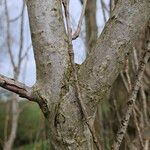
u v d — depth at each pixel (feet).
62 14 2.94
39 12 2.86
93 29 8.93
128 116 3.00
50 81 2.82
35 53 2.89
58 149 2.81
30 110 10.85
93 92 2.76
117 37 2.75
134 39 2.79
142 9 2.75
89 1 9.17
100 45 2.77
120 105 7.85
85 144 2.79
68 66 2.82
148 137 5.57
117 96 7.91
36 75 2.89
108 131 8.03
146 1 2.75
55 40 2.85
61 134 2.76
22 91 2.82
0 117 15.33
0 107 15.17
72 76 2.79
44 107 2.83
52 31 2.86
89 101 2.76
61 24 2.90
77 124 2.76
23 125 11.65
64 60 2.83
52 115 2.80
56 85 2.80
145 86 8.49
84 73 2.78
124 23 2.75
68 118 2.74
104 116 8.46
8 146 9.00
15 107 9.40
